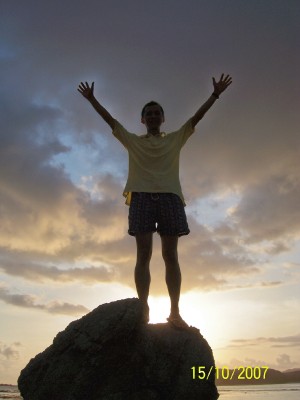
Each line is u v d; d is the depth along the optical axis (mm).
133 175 5270
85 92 5449
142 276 4934
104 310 4406
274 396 16266
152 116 5523
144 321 4461
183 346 4520
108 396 4199
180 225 5055
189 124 5469
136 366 4316
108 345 4203
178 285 5043
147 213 5031
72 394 4117
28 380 4336
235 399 14070
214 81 5379
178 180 5305
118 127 5469
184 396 4297
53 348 4406
